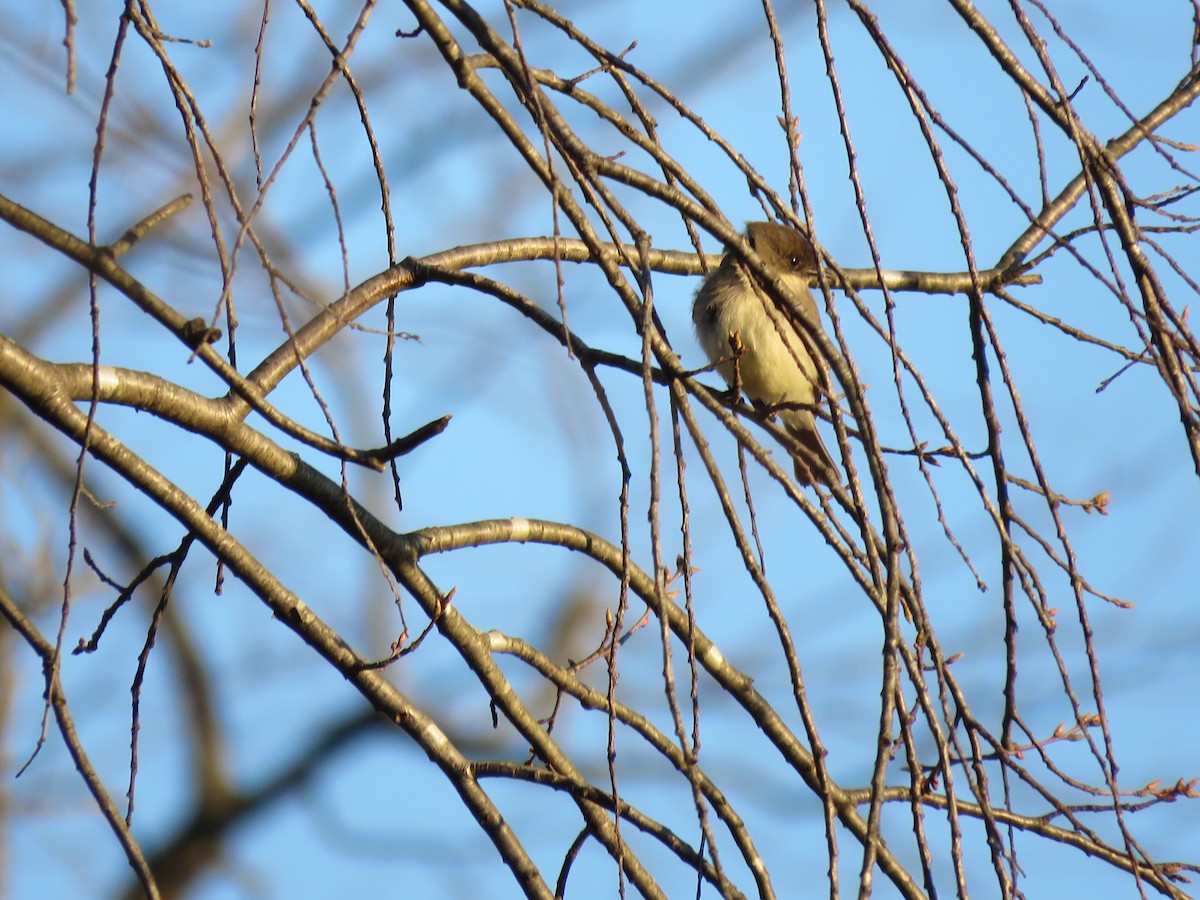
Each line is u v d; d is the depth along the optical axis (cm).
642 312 670
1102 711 652
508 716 828
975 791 625
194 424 768
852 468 638
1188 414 666
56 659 620
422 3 692
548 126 664
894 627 590
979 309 665
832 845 573
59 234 656
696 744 608
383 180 771
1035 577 680
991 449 715
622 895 626
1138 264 701
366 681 784
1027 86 717
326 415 691
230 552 761
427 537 839
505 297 865
